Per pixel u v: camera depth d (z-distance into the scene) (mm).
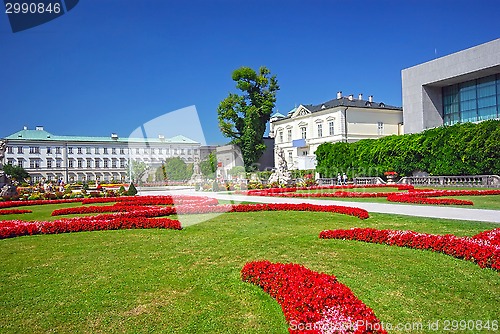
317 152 48344
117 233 10641
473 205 15609
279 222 12242
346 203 18312
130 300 5371
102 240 9656
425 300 5105
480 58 39656
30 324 4664
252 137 58938
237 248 8375
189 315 4836
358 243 8562
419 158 35844
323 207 15070
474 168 30875
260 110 61531
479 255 6605
